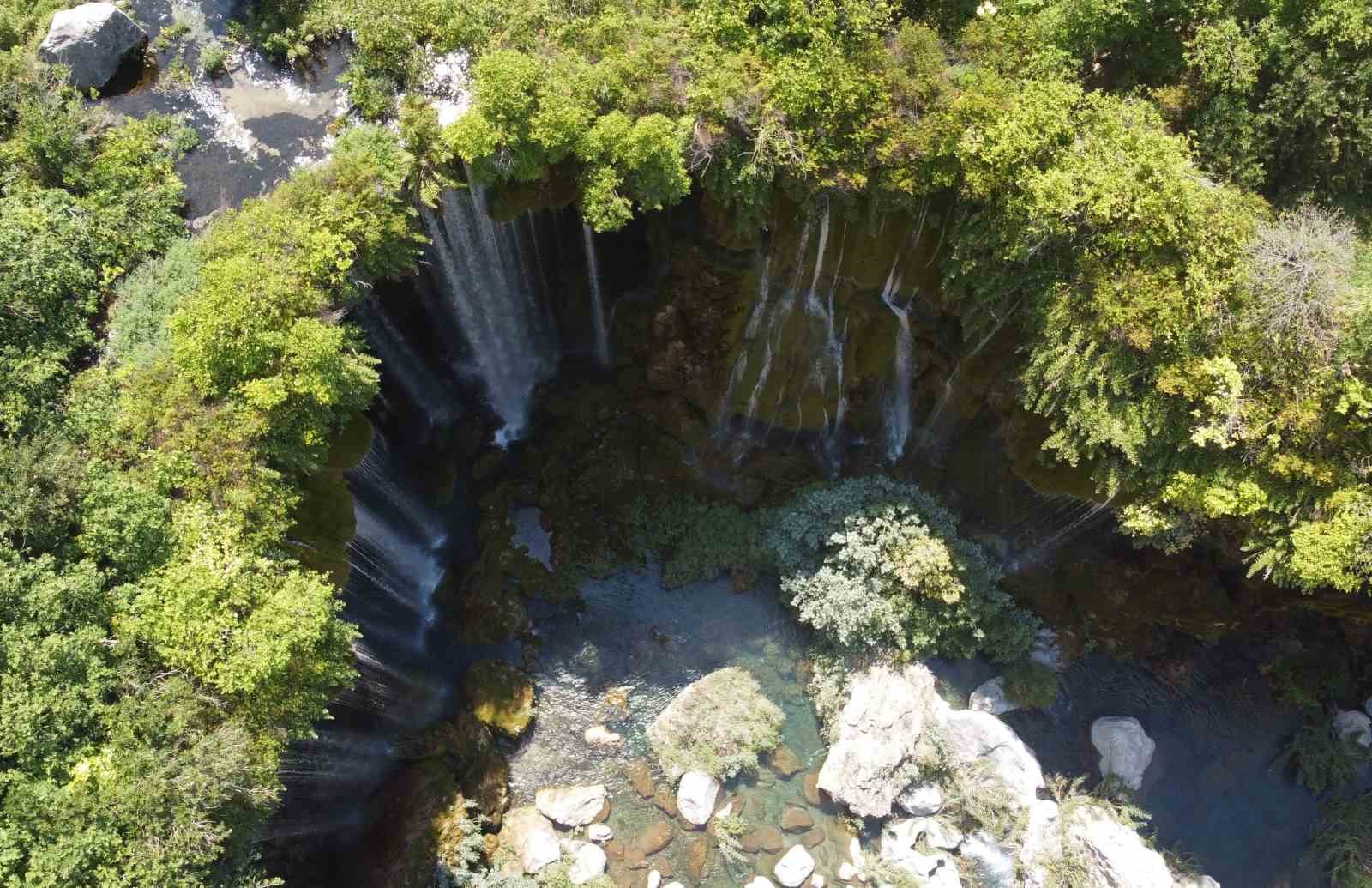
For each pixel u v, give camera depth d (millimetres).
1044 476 23938
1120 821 23906
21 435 17969
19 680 15633
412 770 24047
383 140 21203
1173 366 20000
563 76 20891
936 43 21047
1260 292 19344
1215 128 20984
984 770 24062
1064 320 20609
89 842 15062
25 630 15812
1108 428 20641
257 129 23703
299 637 17062
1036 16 22266
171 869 15328
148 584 17078
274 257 19094
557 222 25469
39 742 15555
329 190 20172
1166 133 21688
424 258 23750
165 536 17453
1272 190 21766
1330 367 19016
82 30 22953
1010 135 19906
